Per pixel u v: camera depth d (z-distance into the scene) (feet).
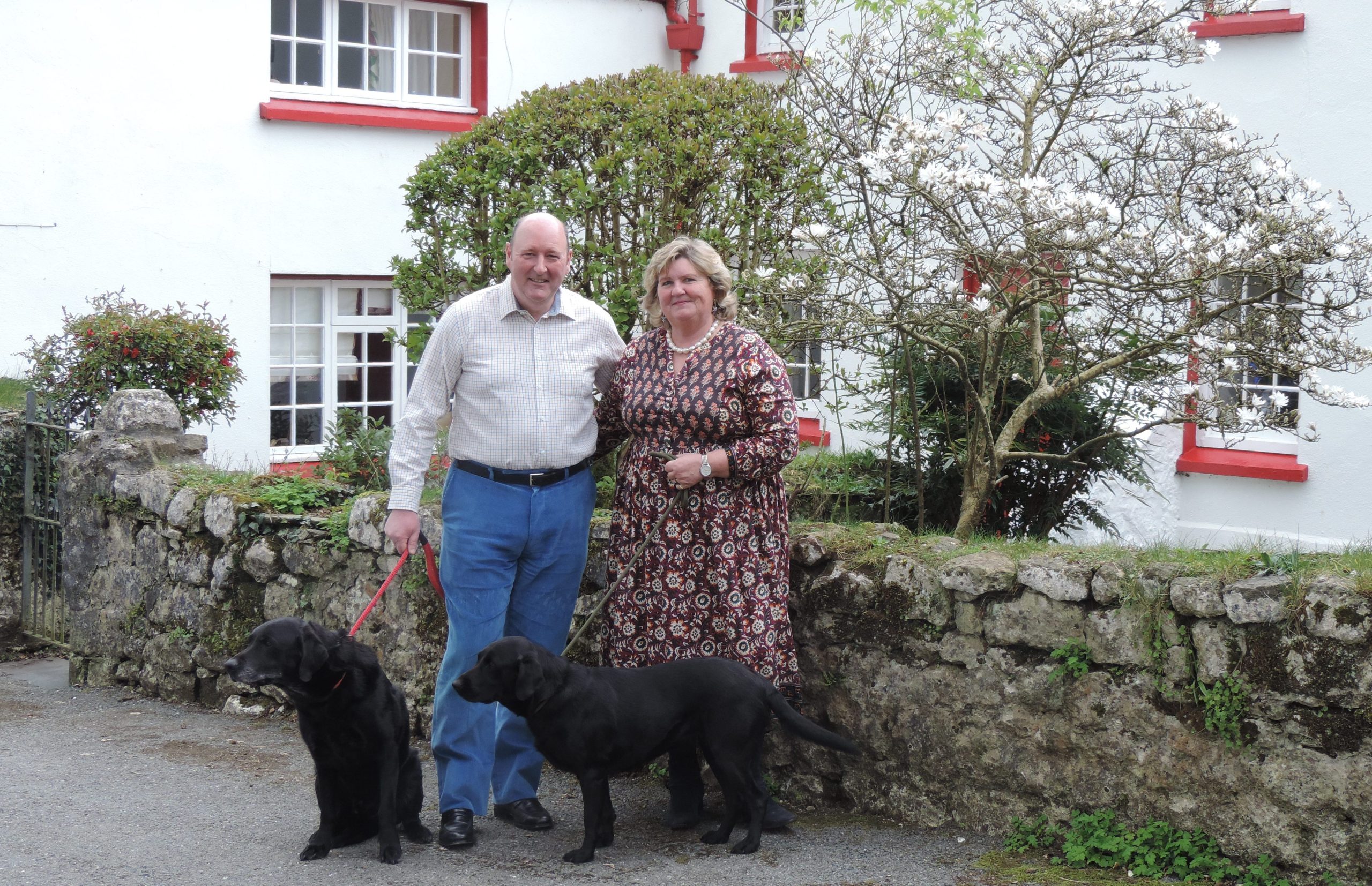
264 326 36.29
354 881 13.20
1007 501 20.93
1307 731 12.26
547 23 40.04
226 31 35.14
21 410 27.22
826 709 15.46
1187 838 13.01
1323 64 26.89
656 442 14.23
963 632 14.38
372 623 19.33
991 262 17.12
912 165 17.30
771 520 14.20
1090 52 20.22
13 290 32.27
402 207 38.55
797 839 14.39
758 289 18.42
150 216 34.22
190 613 21.88
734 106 19.79
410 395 14.60
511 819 15.06
